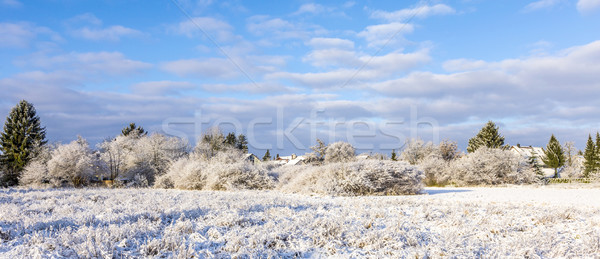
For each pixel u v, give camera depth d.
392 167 18.70
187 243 5.84
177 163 28.38
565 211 8.94
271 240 6.04
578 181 33.34
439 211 9.36
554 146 62.31
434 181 31.41
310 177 19.03
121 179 40.19
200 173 24.14
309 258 5.48
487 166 30.31
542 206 10.92
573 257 5.42
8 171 43.12
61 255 5.09
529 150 80.56
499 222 7.70
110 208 9.41
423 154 55.34
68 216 8.20
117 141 43.06
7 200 13.24
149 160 41.41
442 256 5.45
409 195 17.50
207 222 7.36
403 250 5.76
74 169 33.56
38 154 46.41
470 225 7.46
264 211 9.27
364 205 10.97
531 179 31.03
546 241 6.14
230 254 5.41
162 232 6.50
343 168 18.38
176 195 16.05
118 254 5.23
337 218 7.62
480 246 5.99
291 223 7.15
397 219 8.05
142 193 18.09
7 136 50.28
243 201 11.62
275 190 21.77
